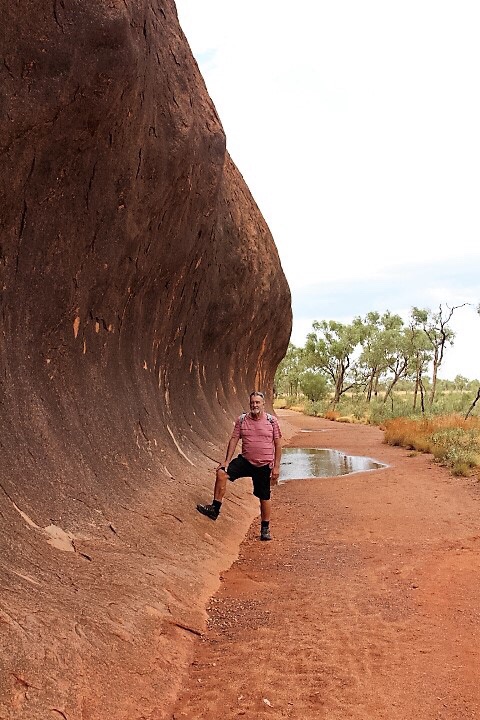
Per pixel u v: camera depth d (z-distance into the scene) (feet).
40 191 20.30
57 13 18.66
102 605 15.70
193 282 40.81
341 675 14.82
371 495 38.88
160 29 29.73
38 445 20.22
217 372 60.70
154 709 13.19
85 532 19.51
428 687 14.20
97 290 25.62
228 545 26.53
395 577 22.35
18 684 11.38
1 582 13.93
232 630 17.76
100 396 26.18
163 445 32.12
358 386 217.15
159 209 29.68
